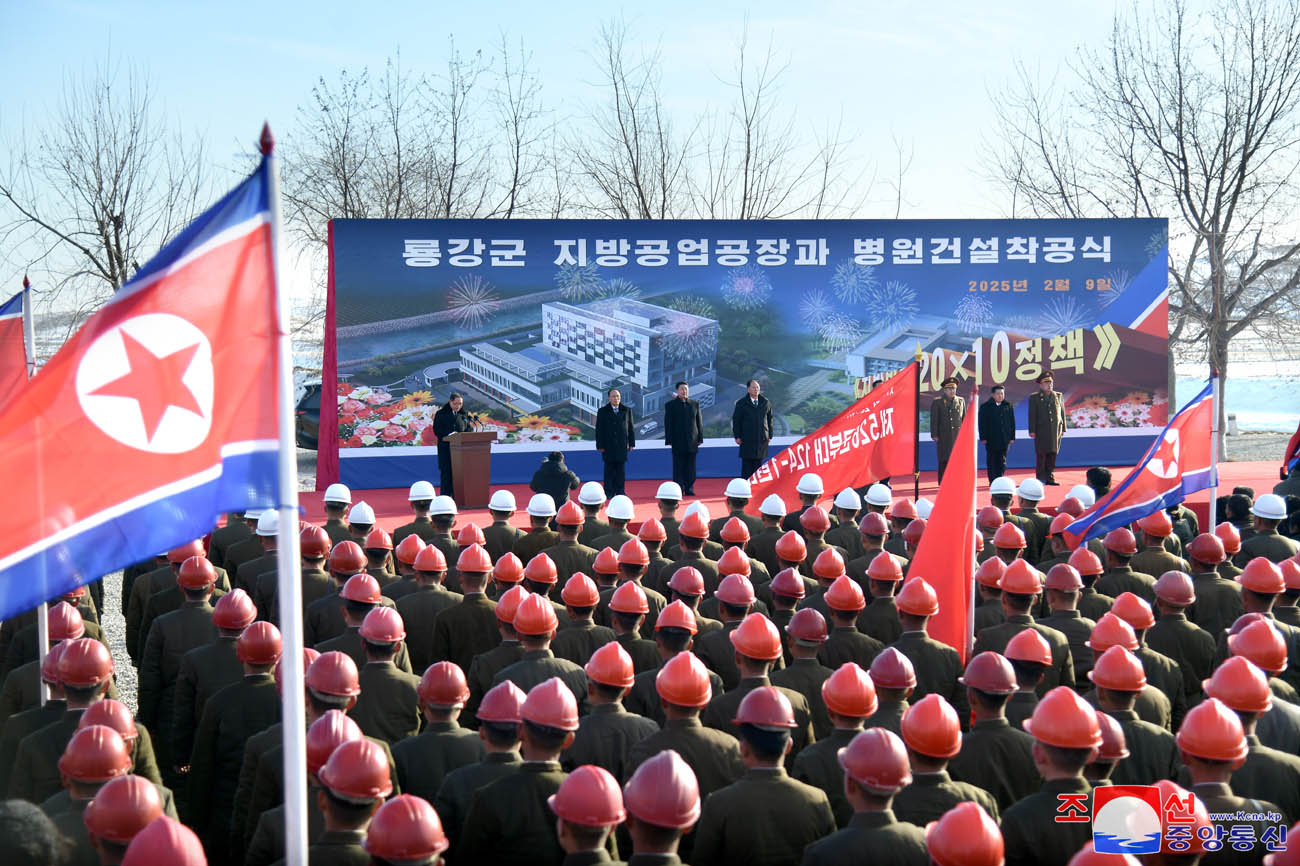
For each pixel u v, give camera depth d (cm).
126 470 432
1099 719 497
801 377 2414
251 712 637
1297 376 3759
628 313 2355
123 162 3048
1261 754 537
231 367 444
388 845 395
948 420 2044
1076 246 2470
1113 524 1046
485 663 715
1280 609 820
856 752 458
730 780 557
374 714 652
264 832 490
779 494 1119
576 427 2345
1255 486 2177
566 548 1023
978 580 892
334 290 2262
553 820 495
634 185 3850
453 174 3822
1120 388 2500
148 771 575
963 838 392
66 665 571
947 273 2445
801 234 2403
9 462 423
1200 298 3372
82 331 436
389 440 2280
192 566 796
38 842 390
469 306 2298
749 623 630
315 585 954
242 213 447
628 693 688
